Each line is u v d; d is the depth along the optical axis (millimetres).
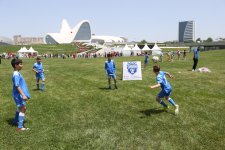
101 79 23703
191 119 10828
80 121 10828
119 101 14273
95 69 34188
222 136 8992
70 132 9578
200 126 10000
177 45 139375
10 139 8961
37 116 11570
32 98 15516
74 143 8594
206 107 12664
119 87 18938
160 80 11430
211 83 20078
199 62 43406
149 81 21781
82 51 115688
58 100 14867
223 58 53906
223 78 22844
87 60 60875
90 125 10320
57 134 9375
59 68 37188
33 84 21672
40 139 8938
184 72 27984
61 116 11562
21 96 9750
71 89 18594
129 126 10125
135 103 13742
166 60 51656
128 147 8273
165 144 8422
